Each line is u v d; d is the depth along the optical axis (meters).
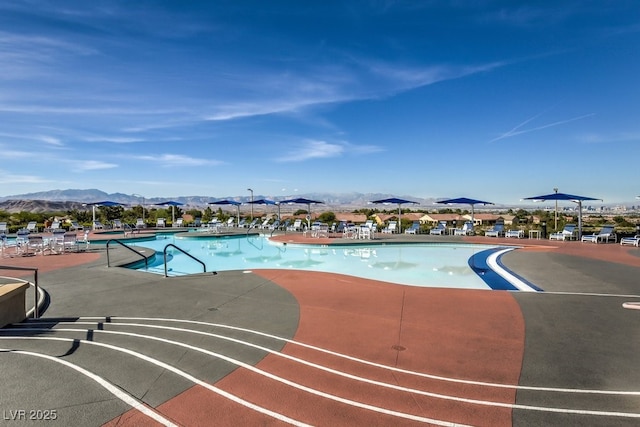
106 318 5.81
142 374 3.80
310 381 3.70
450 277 10.66
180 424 2.95
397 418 3.06
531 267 10.39
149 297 7.13
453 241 17.67
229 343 4.72
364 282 8.48
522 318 5.69
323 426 2.95
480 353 4.39
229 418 3.04
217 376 3.78
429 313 6.02
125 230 24.34
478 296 7.09
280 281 8.58
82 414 3.06
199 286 8.06
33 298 6.94
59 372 3.82
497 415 3.11
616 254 12.85
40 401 3.25
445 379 3.75
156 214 35.91
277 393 3.45
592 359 4.18
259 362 4.14
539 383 3.65
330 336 4.98
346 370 3.95
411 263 13.28
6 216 29.56
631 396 3.39
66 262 11.66
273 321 5.64
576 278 8.75
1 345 4.62
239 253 16.64
